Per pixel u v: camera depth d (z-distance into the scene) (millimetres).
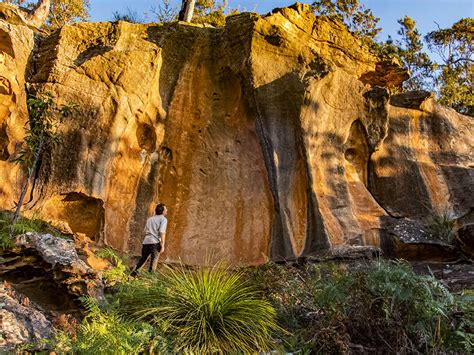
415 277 6156
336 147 12273
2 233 7355
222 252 11438
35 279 6684
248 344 5977
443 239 11602
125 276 7266
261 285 7023
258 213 11656
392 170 12977
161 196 11742
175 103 12188
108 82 11312
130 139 11609
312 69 12242
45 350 5008
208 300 6188
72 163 10602
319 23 13312
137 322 5840
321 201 11445
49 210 10297
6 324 5156
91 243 9977
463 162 13586
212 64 12555
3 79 10539
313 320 6559
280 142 11797
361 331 6219
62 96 10914
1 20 11008
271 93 11961
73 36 11766
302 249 11148
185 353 5500
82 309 6371
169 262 10938
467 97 22375
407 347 5930
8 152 10250
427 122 13883
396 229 11594
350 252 10570
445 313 6082
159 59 12023
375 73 14500
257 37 12102
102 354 4832
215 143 12250
